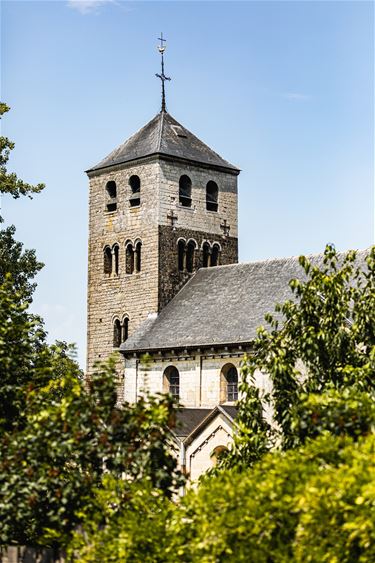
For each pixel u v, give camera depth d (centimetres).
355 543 2108
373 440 2270
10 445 2847
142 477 2739
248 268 8525
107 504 2609
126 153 9200
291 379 3559
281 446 3334
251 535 2206
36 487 2736
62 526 2739
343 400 2728
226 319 8019
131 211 9069
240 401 3712
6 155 7744
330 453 2350
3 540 2775
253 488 2258
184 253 9000
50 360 3619
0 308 3438
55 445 2769
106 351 9119
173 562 2347
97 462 2861
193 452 7081
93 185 9425
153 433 2831
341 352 3647
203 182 9238
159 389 8188
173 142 9144
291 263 8256
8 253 7775
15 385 3294
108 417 2838
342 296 3803
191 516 2394
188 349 7950
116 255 9188
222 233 9325
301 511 2173
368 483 2045
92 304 9294
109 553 2433
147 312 8800
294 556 2161
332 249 3866
